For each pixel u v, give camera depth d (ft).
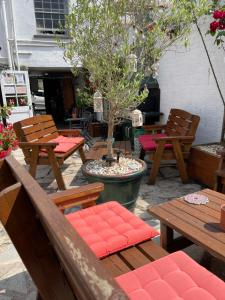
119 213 6.31
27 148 11.74
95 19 7.84
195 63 14.03
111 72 8.45
